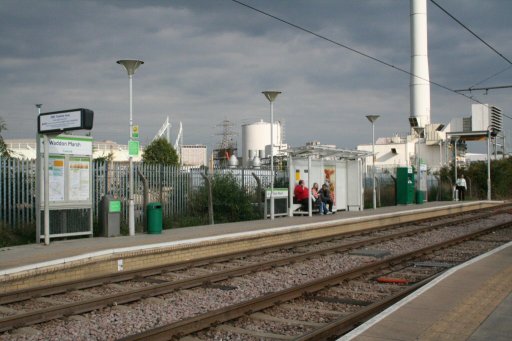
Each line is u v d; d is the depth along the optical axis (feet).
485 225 86.02
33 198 57.98
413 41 196.24
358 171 101.04
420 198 129.49
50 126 51.72
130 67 59.00
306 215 90.17
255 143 195.62
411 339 21.86
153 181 71.82
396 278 41.55
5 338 25.90
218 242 55.67
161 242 51.24
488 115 200.54
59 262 40.45
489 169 151.53
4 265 38.93
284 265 47.21
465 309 26.55
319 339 24.70
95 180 64.95
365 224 83.97
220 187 79.56
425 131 197.47
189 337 25.59
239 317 29.14
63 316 29.25
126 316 29.89
